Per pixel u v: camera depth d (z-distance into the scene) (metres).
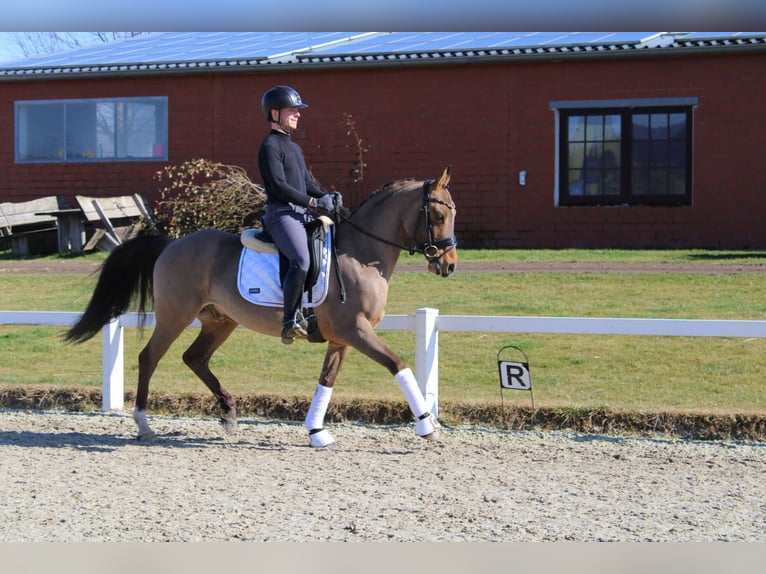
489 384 9.40
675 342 10.84
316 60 19.64
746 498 5.98
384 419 8.21
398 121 19.67
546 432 7.88
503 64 19.08
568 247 19.00
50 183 21.70
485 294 13.12
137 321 8.30
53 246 20.06
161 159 20.98
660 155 18.52
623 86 18.53
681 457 7.10
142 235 7.97
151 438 7.64
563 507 5.76
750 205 18.03
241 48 22.38
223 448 7.39
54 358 11.05
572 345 10.87
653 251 17.52
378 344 7.18
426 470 6.68
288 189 6.98
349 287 7.11
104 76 21.05
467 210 19.45
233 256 7.44
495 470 6.68
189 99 20.77
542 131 19.02
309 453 7.22
